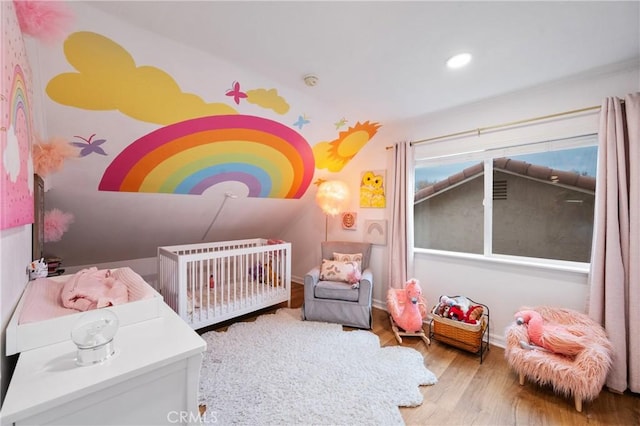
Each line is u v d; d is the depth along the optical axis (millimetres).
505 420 1617
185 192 2789
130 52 1486
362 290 2783
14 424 667
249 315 3137
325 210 3701
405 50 1630
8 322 968
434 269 2941
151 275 3568
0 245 850
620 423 1593
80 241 2846
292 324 2822
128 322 1135
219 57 1674
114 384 802
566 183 2279
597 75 1974
